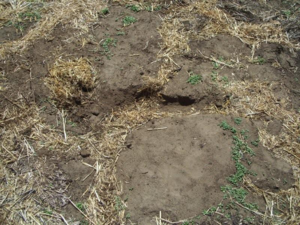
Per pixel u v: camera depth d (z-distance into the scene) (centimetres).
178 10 136
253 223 91
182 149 101
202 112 112
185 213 91
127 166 100
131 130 107
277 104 114
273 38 131
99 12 134
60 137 105
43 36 126
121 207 93
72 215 92
